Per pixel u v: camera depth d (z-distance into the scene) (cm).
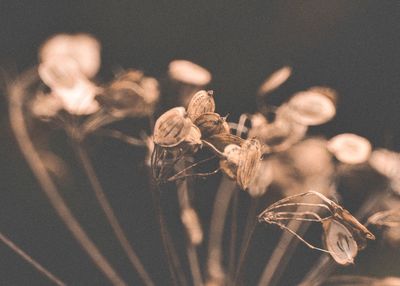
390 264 27
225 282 25
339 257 18
